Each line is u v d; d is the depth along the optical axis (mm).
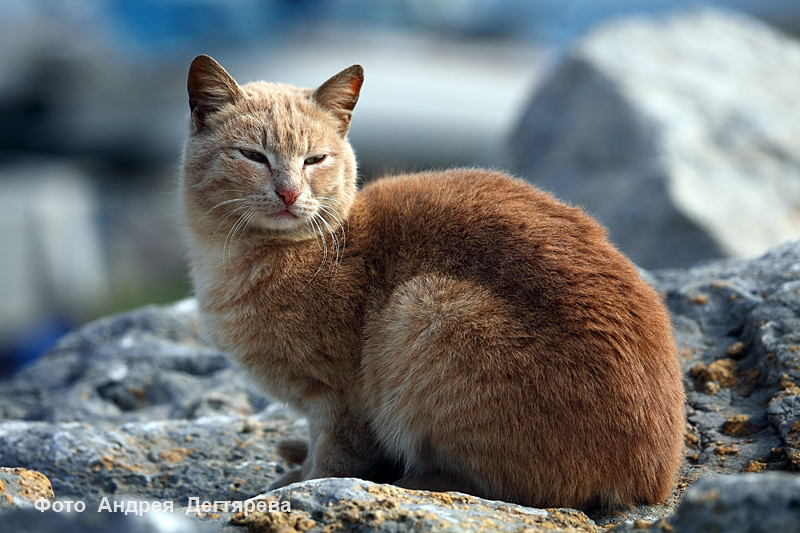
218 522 5367
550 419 6387
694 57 17797
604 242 7207
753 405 7484
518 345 6488
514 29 30750
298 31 27531
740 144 15914
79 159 26484
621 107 16266
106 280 24703
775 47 18797
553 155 16922
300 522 5207
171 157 25891
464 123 25000
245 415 9258
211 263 7980
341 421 7422
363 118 24406
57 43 26391
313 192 7793
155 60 27094
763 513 4180
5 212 21859
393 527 5082
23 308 21500
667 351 6766
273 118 7859
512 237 7027
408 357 6812
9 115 26016
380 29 28562
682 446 6852
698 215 14211
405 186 8055
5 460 7621
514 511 5629
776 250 9680
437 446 6723
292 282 7473
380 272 7484
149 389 10203
